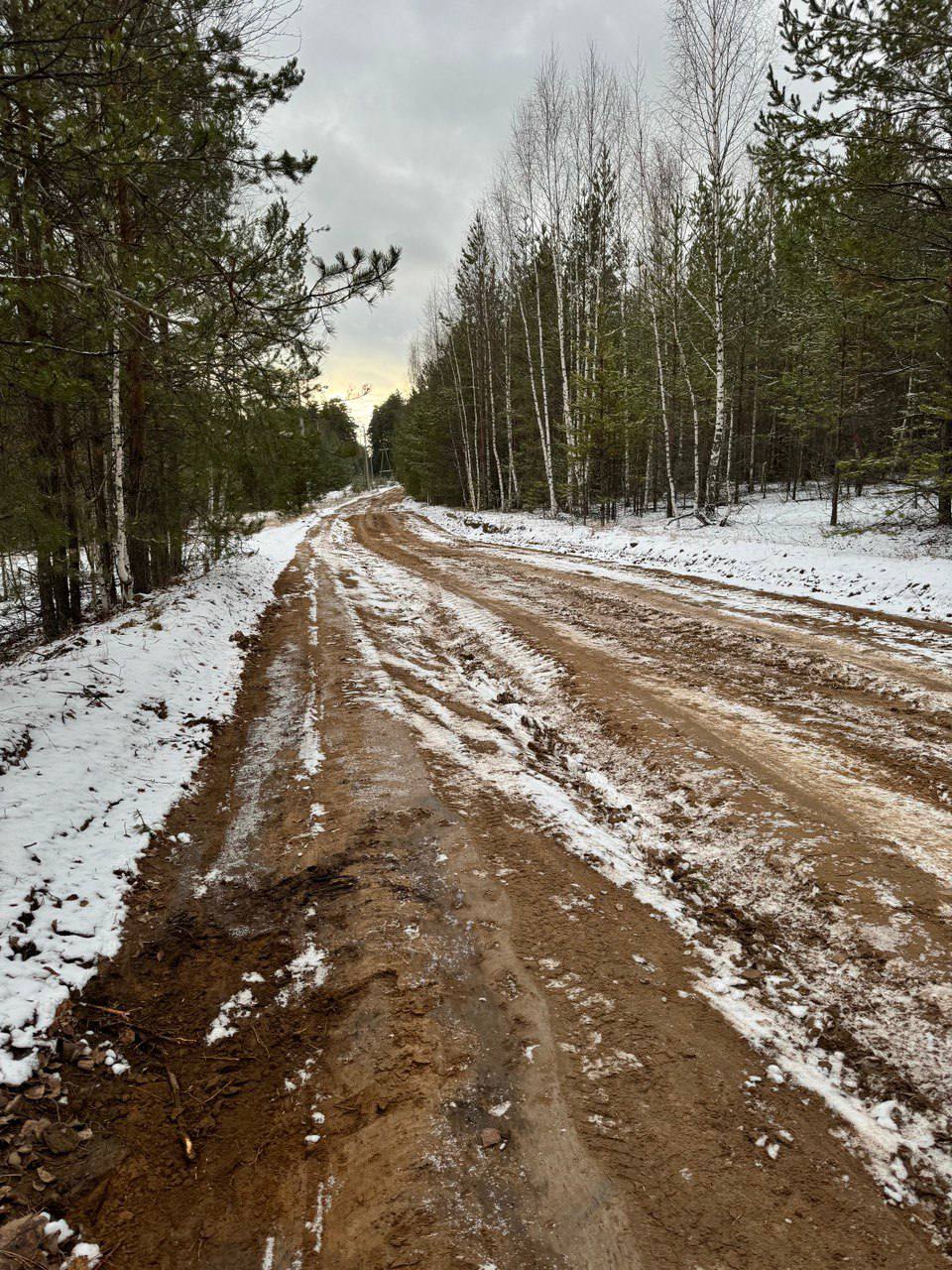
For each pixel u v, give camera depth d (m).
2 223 3.99
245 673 8.38
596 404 21.45
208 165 5.17
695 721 6.16
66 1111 2.51
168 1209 2.18
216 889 4.01
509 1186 2.20
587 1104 2.53
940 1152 2.36
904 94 8.30
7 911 3.34
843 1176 2.27
